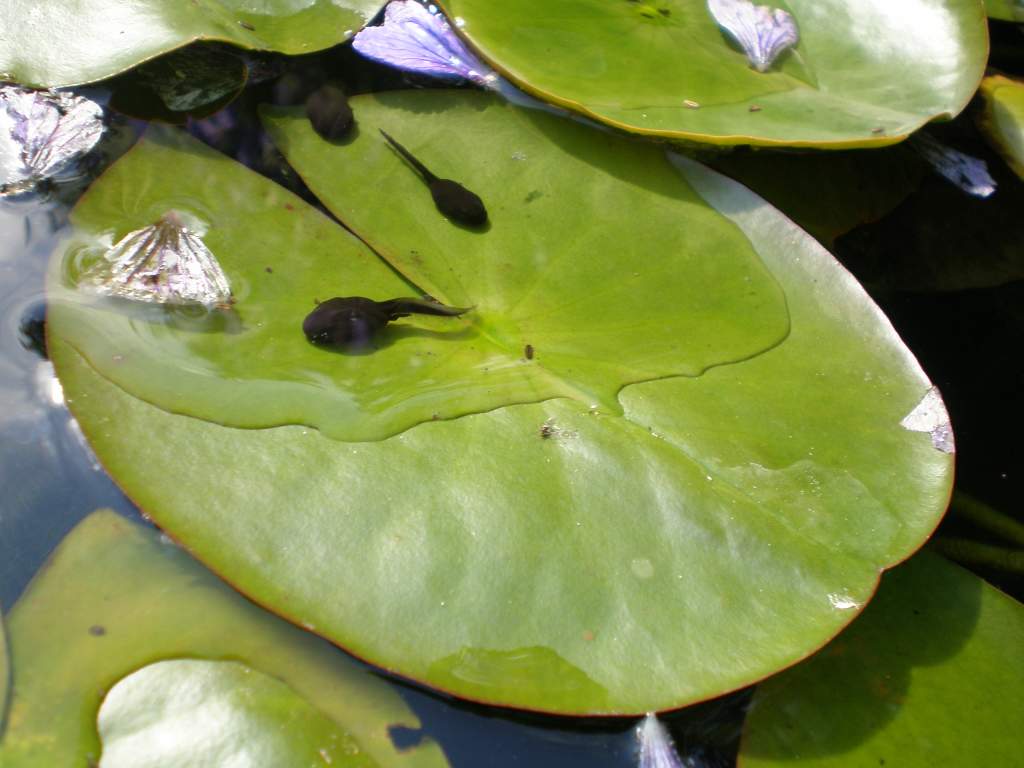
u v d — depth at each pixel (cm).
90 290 29
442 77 34
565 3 34
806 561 27
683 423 28
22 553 27
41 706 26
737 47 34
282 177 32
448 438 28
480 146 32
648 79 33
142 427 28
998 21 37
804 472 28
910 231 35
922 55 33
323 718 26
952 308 34
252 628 27
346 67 34
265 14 34
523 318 30
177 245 30
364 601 26
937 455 28
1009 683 28
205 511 27
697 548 27
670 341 30
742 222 31
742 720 27
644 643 26
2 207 31
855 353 30
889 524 28
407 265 31
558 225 31
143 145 32
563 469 28
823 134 31
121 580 27
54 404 29
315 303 30
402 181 32
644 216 31
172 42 32
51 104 33
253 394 28
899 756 27
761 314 30
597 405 29
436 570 27
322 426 28
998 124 34
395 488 27
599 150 32
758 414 29
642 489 28
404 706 26
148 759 26
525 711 27
